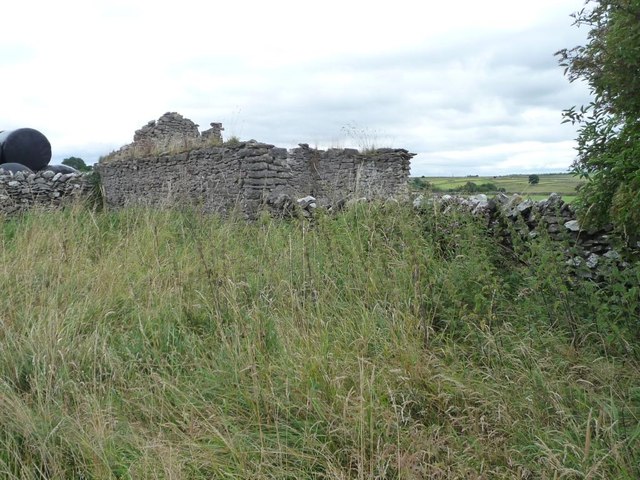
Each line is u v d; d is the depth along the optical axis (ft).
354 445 10.63
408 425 11.57
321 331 14.80
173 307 17.83
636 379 12.68
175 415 12.46
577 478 9.76
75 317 16.58
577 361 13.74
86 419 11.69
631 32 12.15
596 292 15.39
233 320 16.44
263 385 13.01
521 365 13.55
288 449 10.70
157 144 53.57
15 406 11.67
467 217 20.61
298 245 21.26
